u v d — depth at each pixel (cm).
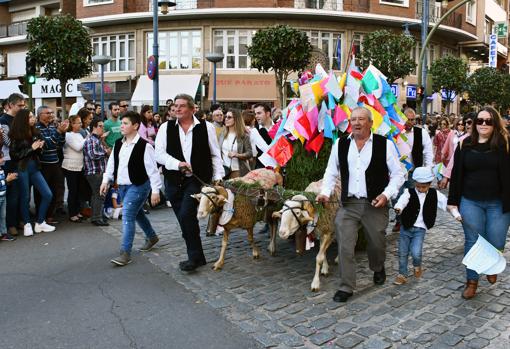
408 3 2791
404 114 736
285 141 627
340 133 606
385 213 483
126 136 611
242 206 575
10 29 3475
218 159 588
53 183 834
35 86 3142
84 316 454
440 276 563
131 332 420
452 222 858
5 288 529
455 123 1247
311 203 509
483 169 470
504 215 470
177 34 2672
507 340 402
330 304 479
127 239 612
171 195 575
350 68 625
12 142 741
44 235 767
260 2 2539
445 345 392
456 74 2617
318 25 2623
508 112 3195
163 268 598
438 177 1005
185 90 2588
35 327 430
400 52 2144
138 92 2656
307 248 527
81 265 613
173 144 566
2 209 728
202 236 757
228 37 2633
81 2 2819
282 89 1964
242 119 774
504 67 3981
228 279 555
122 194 625
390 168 470
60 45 1806
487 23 3881
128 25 2739
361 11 2661
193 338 409
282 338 406
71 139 846
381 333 414
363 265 598
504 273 573
